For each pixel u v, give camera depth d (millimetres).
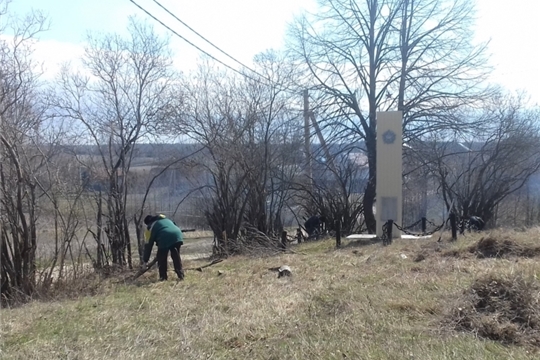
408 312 6758
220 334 6516
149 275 12594
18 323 7738
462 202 27828
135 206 18984
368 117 24078
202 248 22719
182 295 9328
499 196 28484
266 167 20469
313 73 23422
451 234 15062
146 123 16500
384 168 18062
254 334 6438
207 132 19344
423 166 25312
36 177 12047
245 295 8812
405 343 5590
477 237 13156
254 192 20484
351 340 5781
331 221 25547
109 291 10703
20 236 11289
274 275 11000
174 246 11695
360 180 26344
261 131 20594
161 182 22562
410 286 8023
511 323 5910
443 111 22781
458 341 5582
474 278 7613
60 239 12359
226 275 11570
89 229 13289
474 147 28359
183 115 18344
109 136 15617
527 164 29172
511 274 6824
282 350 5754
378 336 5898
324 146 23953
